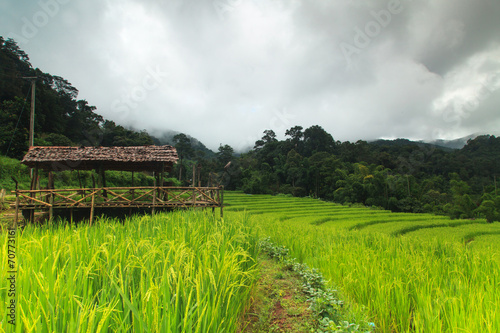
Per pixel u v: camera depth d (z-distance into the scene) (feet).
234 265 10.09
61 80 173.27
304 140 287.28
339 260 18.95
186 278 7.90
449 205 119.55
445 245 25.50
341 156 260.42
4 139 83.76
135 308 6.42
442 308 11.51
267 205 124.16
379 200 150.71
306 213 102.22
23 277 7.30
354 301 14.12
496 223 88.48
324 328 11.25
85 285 7.27
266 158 271.28
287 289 15.83
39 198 43.01
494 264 18.03
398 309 12.35
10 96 113.91
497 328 9.61
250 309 12.98
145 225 16.10
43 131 131.95
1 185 62.08
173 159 42.22
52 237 11.60
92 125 174.50
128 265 8.22
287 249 23.38
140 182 108.37
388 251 20.84
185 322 6.27
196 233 13.70
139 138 185.57
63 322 6.01
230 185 212.64
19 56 133.90
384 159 252.21
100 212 44.29
